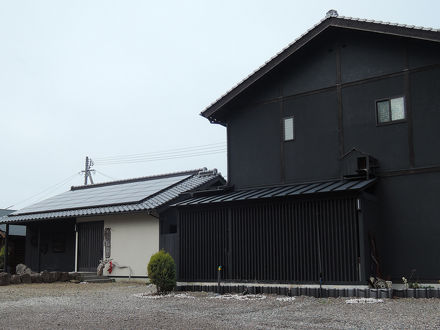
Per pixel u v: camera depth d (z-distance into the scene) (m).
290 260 12.01
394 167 12.23
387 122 12.45
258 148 14.72
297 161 13.88
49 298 12.45
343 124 13.18
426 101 11.94
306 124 13.85
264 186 14.41
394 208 12.09
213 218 13.60
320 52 13.84
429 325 7.48
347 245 11.20
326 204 11.66
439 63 11.82
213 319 8.54
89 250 19.72
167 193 18.73
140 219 18.16
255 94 15.00
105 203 19.25
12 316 9.16
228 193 14.62
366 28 12.42
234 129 15.35
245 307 10.02
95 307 10.41
